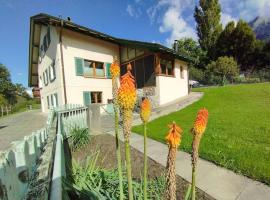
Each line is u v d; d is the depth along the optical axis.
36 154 2.98
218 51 41.34
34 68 29.83
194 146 1.50
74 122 8.16
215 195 3.81
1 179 1.63
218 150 5.82
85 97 18.06
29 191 2.11
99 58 19.39
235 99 16.14
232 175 4.50
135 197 2.99
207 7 46.00
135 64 19.25
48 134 4.64
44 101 26.05
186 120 10.61
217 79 32.72
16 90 74.38
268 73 32.41
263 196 3.69
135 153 6.34
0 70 68.25
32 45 24.64
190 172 4.80
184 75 21.81
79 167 3.88
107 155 6.43
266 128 7.71
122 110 1.54
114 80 1.98
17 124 18.44
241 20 39.03
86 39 18.38
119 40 18.95
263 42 38.00
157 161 5.56
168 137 1.33
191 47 47.34
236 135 7.16
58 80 17.36
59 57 16.72
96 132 9.35
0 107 44.59
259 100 14.74
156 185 3.67
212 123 9.23
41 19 17.55
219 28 44.97
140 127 9.85
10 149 2.12
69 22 15.63
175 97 19.42
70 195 2.99
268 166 4.61
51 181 2.13
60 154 2.79
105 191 3.08
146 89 17.72
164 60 18.36
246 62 39.72
